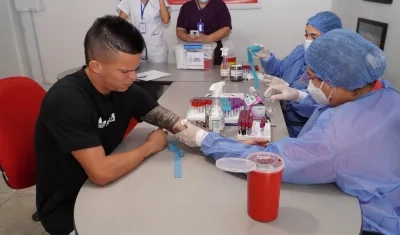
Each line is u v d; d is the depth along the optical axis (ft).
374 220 3.50
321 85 3.83
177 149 4.35
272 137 4.67
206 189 3.48
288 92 6.14
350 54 3.48
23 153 4.62
